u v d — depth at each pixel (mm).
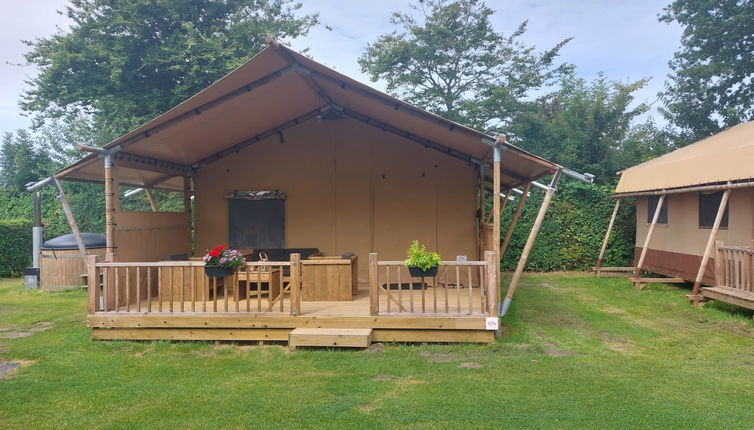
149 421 3914
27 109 15625
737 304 7605
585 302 9297
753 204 8680
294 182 9469
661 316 8039
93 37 14883
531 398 4289
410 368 5227
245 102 7152
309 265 7453
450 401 4230
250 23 15594
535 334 6773
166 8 14305
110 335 6484
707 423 3707
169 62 14266
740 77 16016
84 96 15102
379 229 9367
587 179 6512
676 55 17391
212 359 5695
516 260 13820
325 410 4062
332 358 5633
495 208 6352
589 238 13711
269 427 3756
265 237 9469
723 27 15406
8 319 8117
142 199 17922
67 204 7008
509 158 7332
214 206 9523
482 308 6301
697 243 10320
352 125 9406
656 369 5168
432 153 9281
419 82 18328
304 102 8438
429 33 17812
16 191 18094
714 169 9234
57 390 4660
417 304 7117
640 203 13000
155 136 7082
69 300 10047
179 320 6355
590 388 4539
